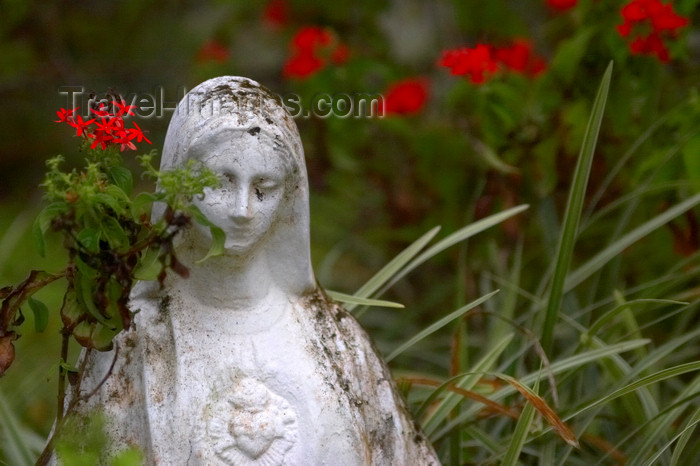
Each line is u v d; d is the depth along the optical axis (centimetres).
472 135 610
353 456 316
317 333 327
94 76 923
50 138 948
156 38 952
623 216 520
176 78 920
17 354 632
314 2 718
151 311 319
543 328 420
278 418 308
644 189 493
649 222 476
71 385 318
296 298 331
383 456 333
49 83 935
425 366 602
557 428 347
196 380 309
